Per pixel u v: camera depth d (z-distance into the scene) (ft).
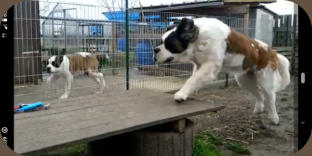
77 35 21.86
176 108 10.93
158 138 10.21
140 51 23.25
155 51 11.84
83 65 22.63
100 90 22.88
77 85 25.55
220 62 12.47
